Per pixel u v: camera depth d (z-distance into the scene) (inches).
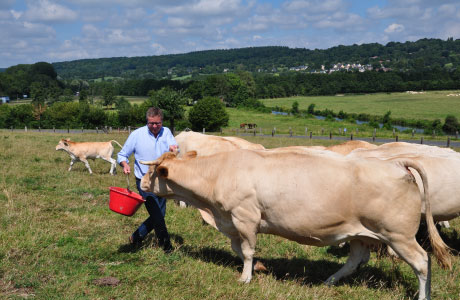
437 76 7524.6
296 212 176.9
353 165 172.7
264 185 182.1
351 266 199.0
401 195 166.4
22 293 167.9
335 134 1731.1
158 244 228.2
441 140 1437.0
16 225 252.4
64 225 261.7
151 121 215.9
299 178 176.6
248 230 190.2
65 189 376.2
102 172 532.1
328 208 172.1
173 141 228.2
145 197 220.5
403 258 172.4
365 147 287.9
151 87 7347.4
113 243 234.2
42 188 371.9
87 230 256.5
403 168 175.5
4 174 420.2
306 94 7190.0
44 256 207.0
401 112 3745.1
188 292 176.2
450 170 228.4
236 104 4972.9
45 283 177.5
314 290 182.9
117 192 208.5
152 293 173.3
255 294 177.2
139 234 225.3
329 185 171.5
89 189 381.1
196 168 203.2
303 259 229.0
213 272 199.0
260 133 1904.5
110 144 527.2
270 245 246.1
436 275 206.2
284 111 4303.6
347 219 172.9
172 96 2380.7
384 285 194.4
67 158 617.0
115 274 191.8
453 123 2428.6
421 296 170.7
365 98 5999.0
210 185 199.5
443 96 5738.2
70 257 210.7
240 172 189.2
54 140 967.0
